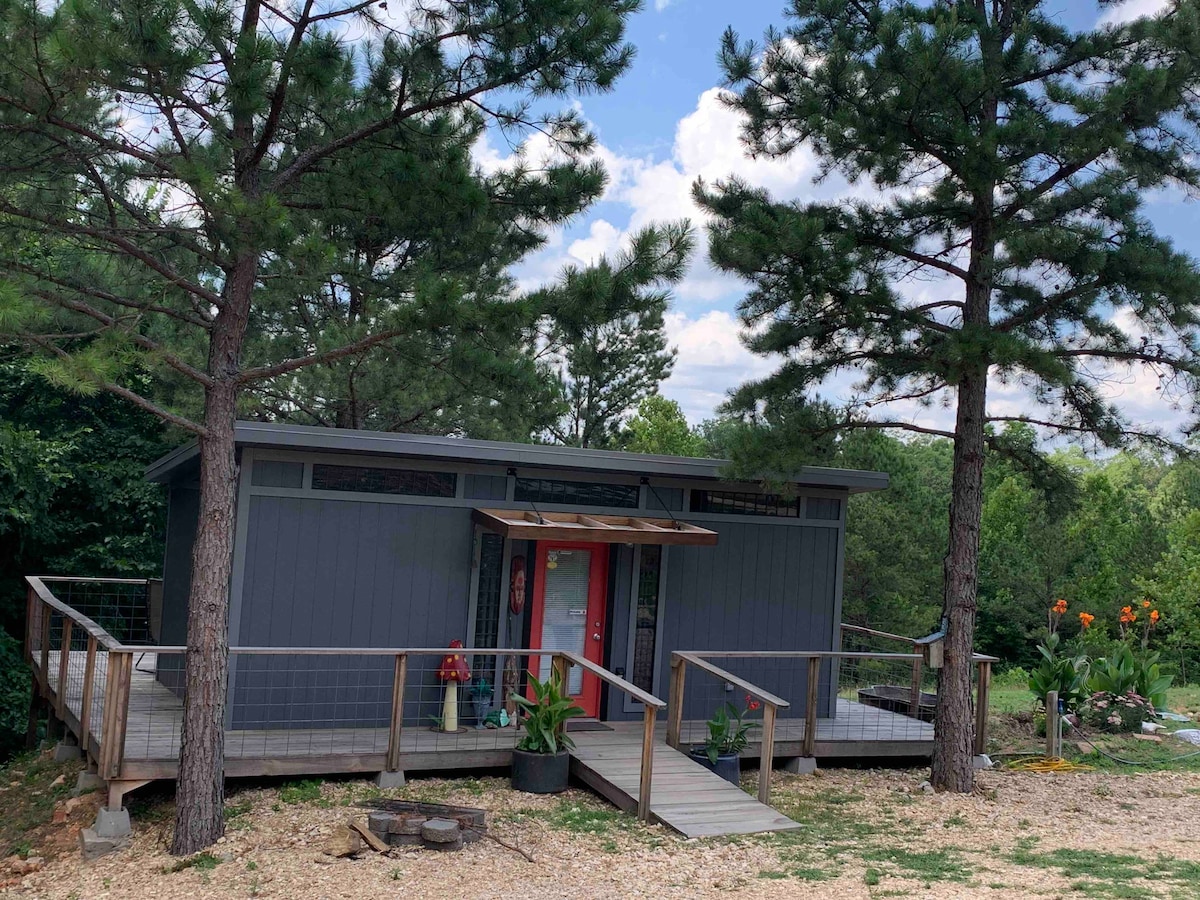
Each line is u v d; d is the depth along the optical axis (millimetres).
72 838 8695
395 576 10859
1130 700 13977
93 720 10344
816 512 12898
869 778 11102
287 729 10328
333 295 14430
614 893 6953
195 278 9945
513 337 7996
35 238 8539
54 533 20094
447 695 10609
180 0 6875
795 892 6902
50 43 6531
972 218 10781
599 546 12023
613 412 25234
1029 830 8984
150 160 7633
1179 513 43062
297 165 8469
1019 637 31781
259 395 15664
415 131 8711
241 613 10188
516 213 9273
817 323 11023
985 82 9773
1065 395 11242
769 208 11039
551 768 9617
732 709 10656
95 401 22000
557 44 8195
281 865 7547
